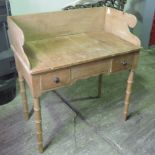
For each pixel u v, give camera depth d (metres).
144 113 1.97
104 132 1.76
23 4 2.26
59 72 1.30
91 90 2.26
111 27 1.75
